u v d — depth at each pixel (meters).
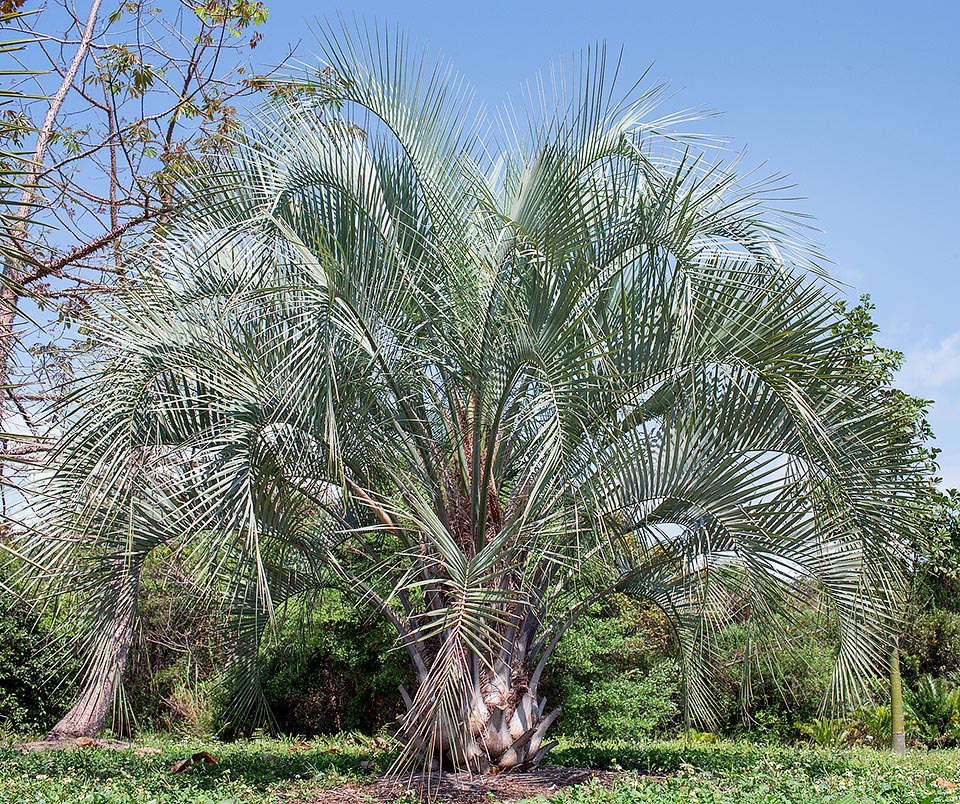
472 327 7.03
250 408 6.56
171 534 6.89
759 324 6.69
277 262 7.15
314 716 15.78
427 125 7.65
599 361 7.26
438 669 6.15
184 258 7.36
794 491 6.86
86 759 9.26
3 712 14.97
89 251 7.62
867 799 6.21
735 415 7.04
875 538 6.70
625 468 6.95
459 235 7.46
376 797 6.57
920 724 15.09
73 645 7.22
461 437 7.61
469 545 7.28
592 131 7.05
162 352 6.72
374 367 7.14
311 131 7.59
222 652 8.51
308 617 8.72
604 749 10.03
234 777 7.78
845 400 6.89
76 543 6.28
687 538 7.43
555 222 6.77
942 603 16.42
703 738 14.23
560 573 7.98
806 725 14.01
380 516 7.80
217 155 9.09
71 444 6.45
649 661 15.25
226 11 9.30
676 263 6.86
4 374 5.61
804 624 7.67
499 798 6.43
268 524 6.91
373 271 7.31
